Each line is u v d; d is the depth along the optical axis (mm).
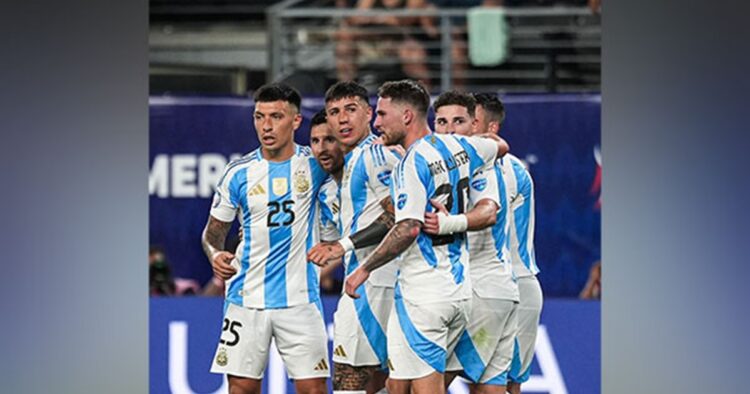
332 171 20719
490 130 21766
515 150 24250
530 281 21641
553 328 24078
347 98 20234
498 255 19984
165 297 24078
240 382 20859
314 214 20891
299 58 29031
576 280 24250
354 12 27781
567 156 24219
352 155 20172
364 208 20078
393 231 18156
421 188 18188
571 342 24047
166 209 24266
